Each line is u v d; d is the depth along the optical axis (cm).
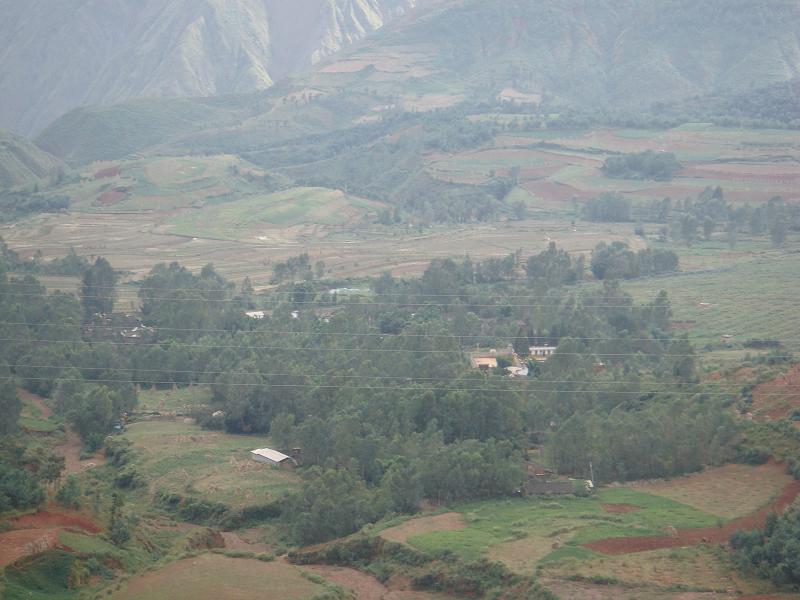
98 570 11575
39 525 12131
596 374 19288
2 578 10594
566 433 15388
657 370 19262
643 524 12875
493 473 14425
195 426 18925
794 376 17400
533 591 11038
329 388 18112
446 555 12162
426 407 16862
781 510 13025
